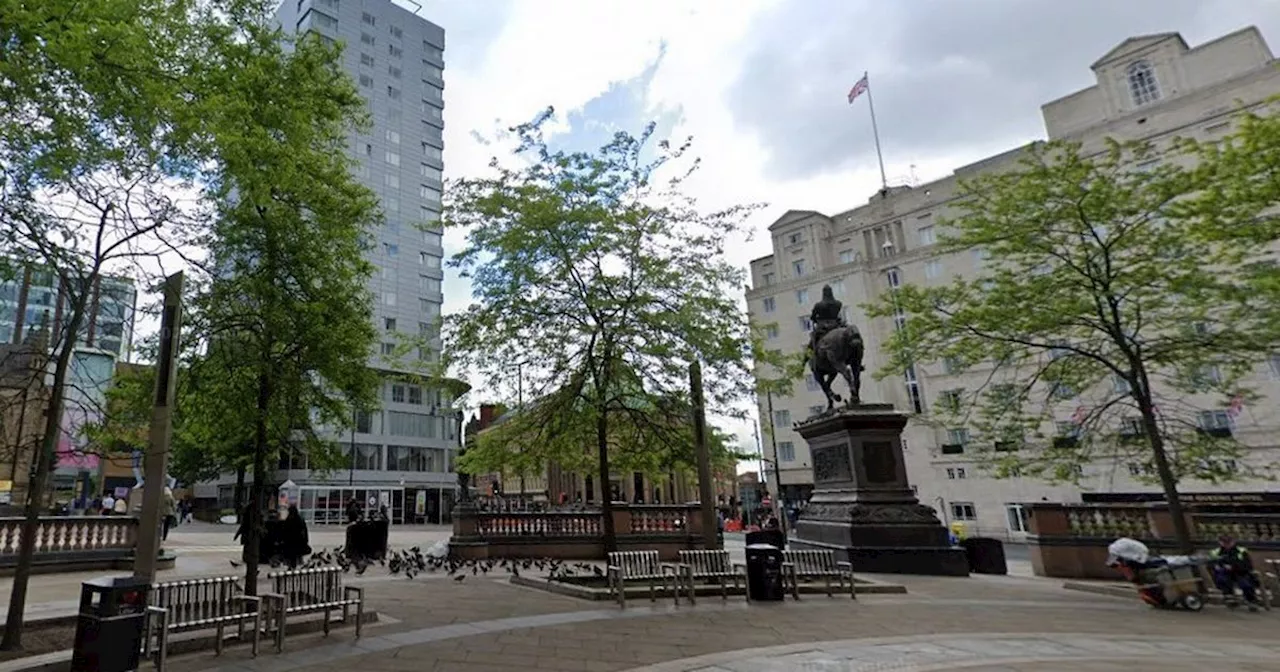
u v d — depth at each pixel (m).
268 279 10.65
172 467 29.88
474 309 16.55
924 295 17.17
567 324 16.31
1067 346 15.94
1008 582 15.86
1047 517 18.48
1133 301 16.31
